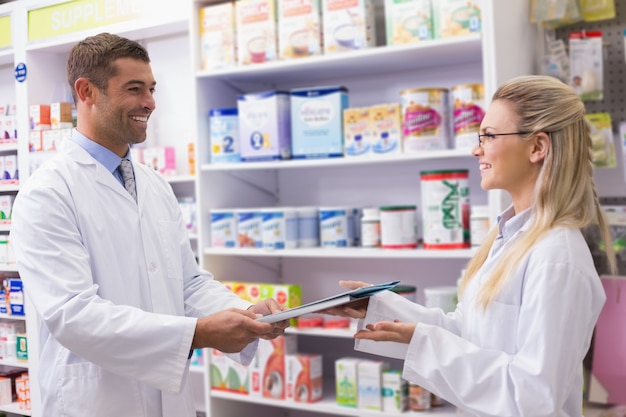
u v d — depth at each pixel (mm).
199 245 3168
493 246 1690
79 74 1954
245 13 3045
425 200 2717
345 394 2865
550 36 2861
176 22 3135
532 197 1599
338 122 2928
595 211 1615
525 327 1477
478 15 2564
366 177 3289
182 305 2100
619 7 2781
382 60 2904
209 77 3225
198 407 3564
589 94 2678
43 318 1756
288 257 3520
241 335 1731
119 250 1938
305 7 2922
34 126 2877
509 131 1582
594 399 2588
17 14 2934
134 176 2084
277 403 2996
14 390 2977
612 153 2670
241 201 3377
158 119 3566
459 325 1816
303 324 3004
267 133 3043
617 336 2578
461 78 3045
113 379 1880
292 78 3346
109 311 1747
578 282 1458
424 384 1574
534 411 1418
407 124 2736
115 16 2965
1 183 2949
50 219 1812
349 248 2951
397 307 1813
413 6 2701
